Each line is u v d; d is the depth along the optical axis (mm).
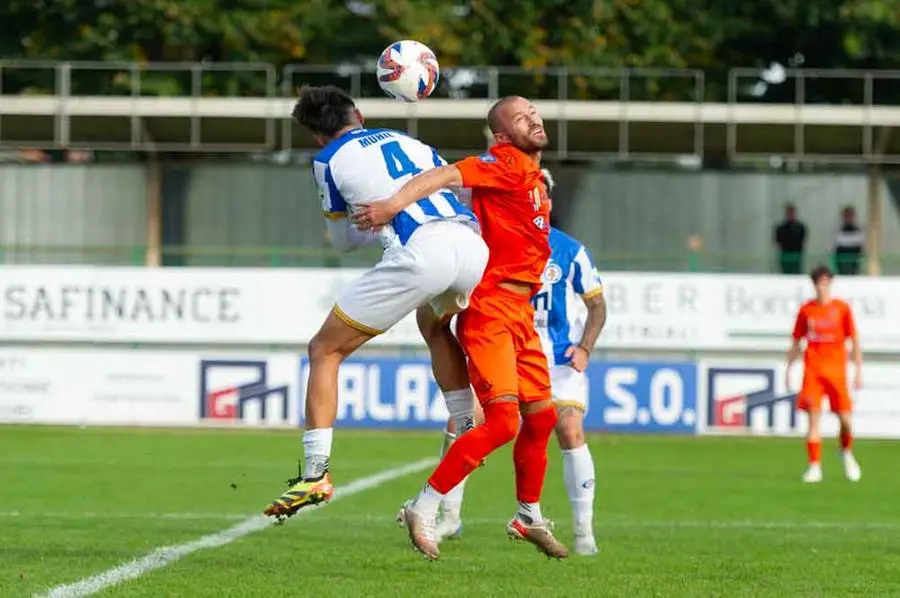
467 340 23406
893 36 92688
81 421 65188
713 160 78062
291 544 27734
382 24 92438
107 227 72500
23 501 36500
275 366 64875
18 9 90188
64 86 73438
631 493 41344
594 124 71188
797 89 77250
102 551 26250
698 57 93438
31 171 72438
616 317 64688
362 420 64438
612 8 92875
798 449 60594
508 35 92000
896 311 63812
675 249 72938
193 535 29156
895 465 53719
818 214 72875
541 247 23781
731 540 29812
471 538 29562
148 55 91188
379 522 32125
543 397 24219
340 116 23859
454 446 23016
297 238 72812
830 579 24016
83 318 65250
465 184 23000
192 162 72562
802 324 49031
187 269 65438
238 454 52938
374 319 22703
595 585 22828
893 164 72500
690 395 64562
